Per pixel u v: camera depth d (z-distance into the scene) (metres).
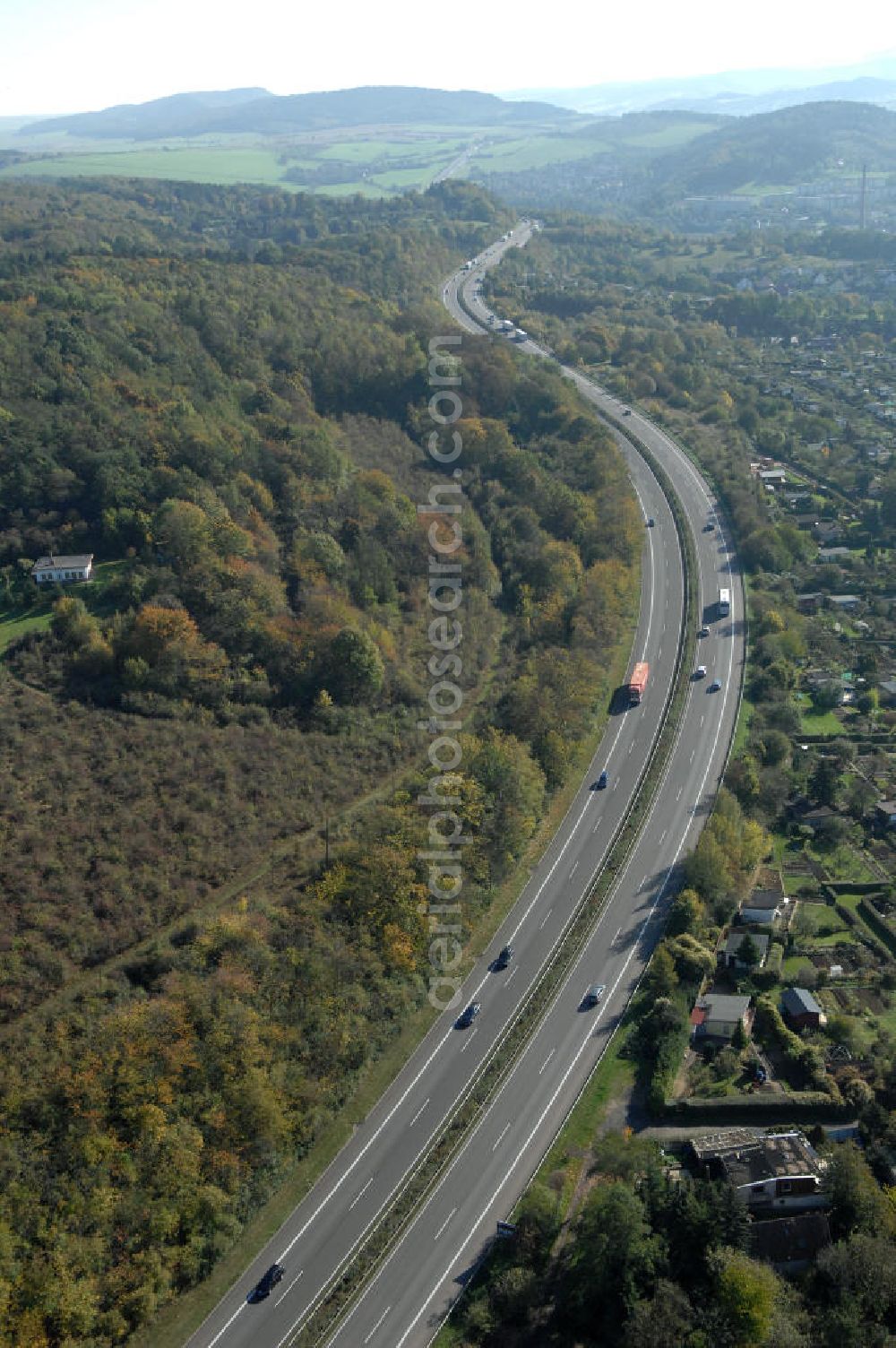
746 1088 99.75
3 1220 78.94
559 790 138.88
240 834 116.06
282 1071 94.06
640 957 113.69
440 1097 98.06
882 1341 75.62
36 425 154.50
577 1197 88.38
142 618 130.00
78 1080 88.06
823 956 117.50
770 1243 82.31
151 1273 79.75
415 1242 85.12
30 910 100.56
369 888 112.06
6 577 139.25
